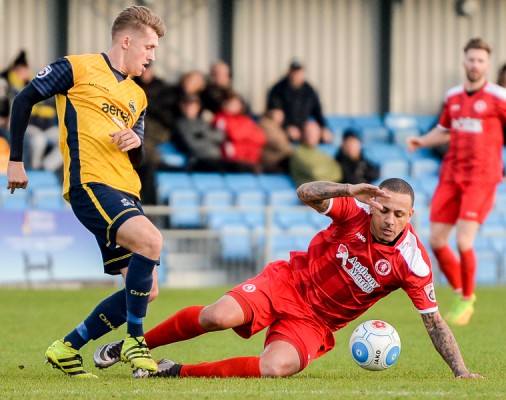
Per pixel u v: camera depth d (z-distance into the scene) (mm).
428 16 68375
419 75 68438
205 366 20219
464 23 68938
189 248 50188
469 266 34344
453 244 53562
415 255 20234
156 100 56375
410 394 17922
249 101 66000
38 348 27141
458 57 68938
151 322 34375
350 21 67188
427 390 18562
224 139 57375
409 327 33312
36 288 47188
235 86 65500
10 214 46906
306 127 56844
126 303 20109
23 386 19078
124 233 19531
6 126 54406
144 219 19734
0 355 25500
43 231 47375
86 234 48125
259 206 55406
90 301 41938
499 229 57312
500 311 39312
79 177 19969
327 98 67125
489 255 54469
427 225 54469
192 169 56812
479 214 34344
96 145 20016
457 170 34625
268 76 66188
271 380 19609
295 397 17391
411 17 68125
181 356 25922
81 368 20656
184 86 57219
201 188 55969
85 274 47938
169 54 64250
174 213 50812
